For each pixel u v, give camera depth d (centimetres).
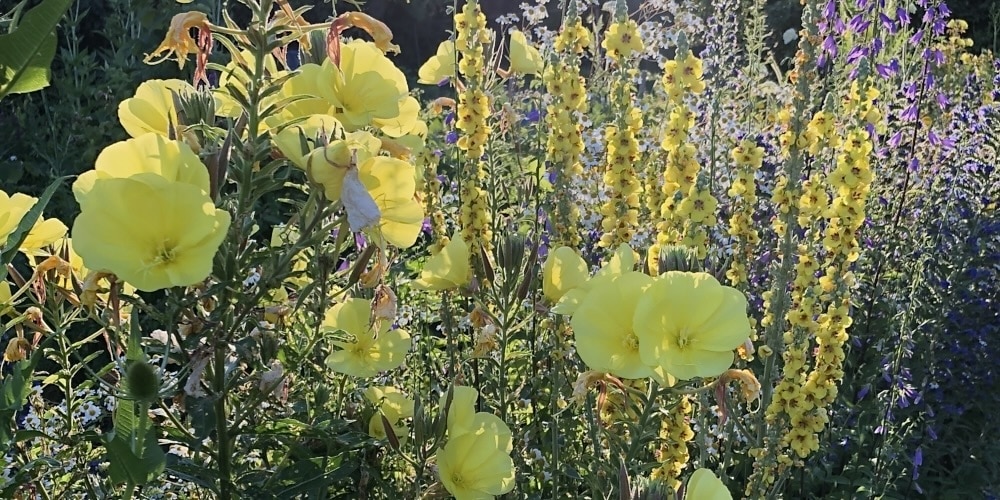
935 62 488
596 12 757
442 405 181
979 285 411
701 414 249
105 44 726
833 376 280
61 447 208
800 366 283
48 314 185
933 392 382
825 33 409
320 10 758
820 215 292
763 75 611
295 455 219
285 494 175
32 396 216
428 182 347
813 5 297
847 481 347
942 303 388
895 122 477
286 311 176
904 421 354
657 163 376
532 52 367
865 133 288
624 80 332
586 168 421
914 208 433
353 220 138
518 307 234
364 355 205
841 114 420
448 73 357
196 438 161
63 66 623
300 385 232
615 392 224
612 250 327
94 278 148
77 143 529
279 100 162
